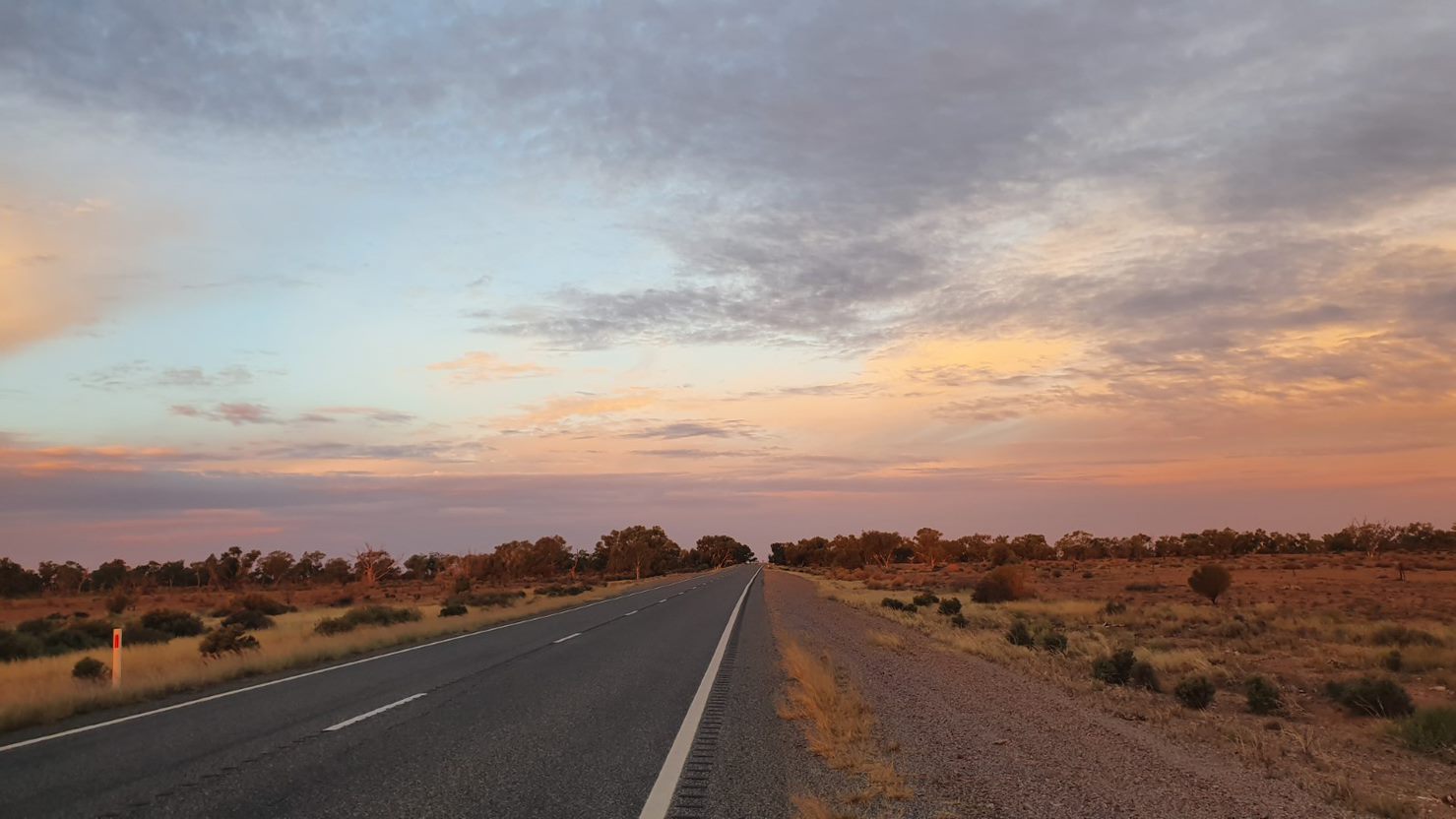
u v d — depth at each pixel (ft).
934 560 522.06
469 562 397.39
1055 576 287.89
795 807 22.09
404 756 27.91
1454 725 37.50
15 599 293.23
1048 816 22.16
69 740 31.30
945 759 28.86
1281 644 83.30
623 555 476.95
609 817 21.06
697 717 36.37
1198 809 23.38
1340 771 30.78
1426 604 134.82
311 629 99.81
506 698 41.45
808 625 95.61
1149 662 64.90
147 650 75.56
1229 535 464.65
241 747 29.48
